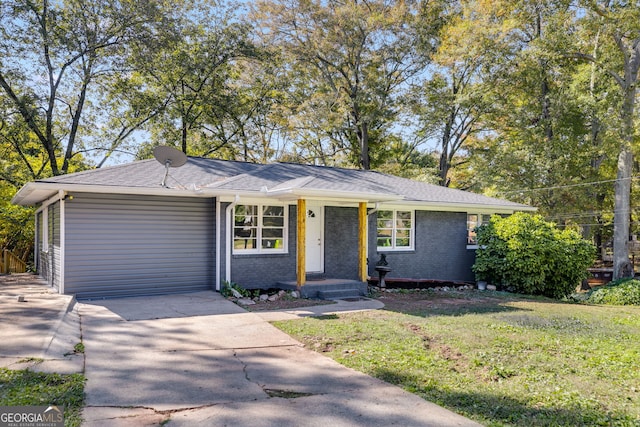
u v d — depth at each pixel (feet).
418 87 86.89
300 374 17.07
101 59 67.00
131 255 34.68
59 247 33.47
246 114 84.64
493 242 46.32
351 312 29.94
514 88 69.10
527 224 45.37
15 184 64.54
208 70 75.05
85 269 33.09
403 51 84.38
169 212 36.24
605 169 78.48
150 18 64.95
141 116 74.33
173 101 75.20
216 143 85.92
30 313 25.26
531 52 63.00
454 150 95.40
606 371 17.95
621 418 13.24
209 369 17.52
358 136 95.61
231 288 35.37
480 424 12.75
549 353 20.62
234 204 36.55
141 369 17.31
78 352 19.29
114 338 21.70
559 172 67.46
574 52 62.59
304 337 22.56
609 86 66.74
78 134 74.59
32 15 61.36
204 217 37.65
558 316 30.78
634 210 84.33
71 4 64.18
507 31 63.57
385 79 87.15
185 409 13.66
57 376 15.94
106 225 33.83
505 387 15.84
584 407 14.08
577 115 70.33
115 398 14.39
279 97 86.89
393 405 14.11
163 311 28.50
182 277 36.63
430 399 14.65
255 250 38.88
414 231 48.52
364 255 39.06
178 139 77.46
